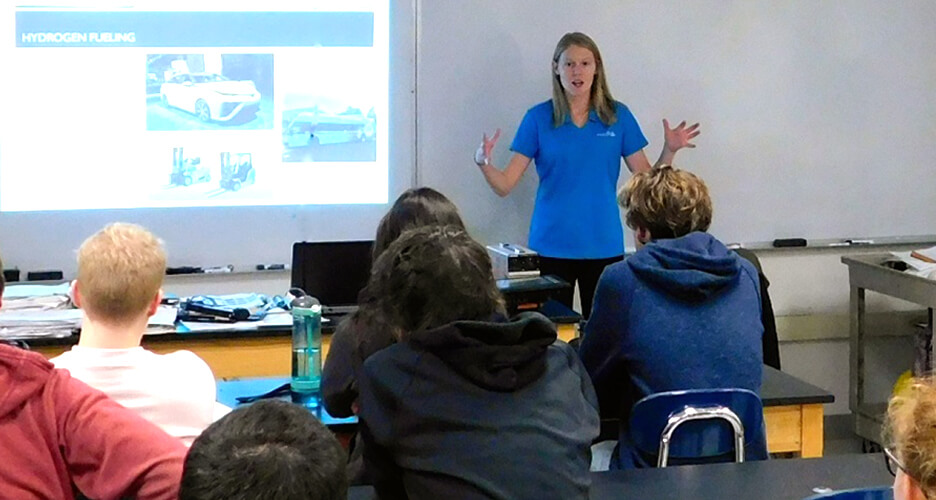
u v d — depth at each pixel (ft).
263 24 14.15
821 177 15.72
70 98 13.76
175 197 14.19
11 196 13.74
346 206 14.60
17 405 4.99
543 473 5.65
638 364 8.00
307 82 14.35
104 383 6.13
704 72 15.19
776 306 15.83
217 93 14.14
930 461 3.68
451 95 14.66
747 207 15.58
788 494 6.60
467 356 5.73
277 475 3.71
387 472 6.04
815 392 9.07
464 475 5.57
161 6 13.87
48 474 5.04
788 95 15.46
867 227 15.97
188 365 6.51
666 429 7.54
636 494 6.59
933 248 14.34
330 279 11.71
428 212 8.44
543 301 11.75
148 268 6.42
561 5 14.71
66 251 13.93
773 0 15.23
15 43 13.55
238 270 14.39
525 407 5.79
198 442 3.95
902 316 15.94
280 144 14.37
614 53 14.93
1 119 13.61
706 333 7.96
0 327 10.44
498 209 15.01
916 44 15.75
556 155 14.24
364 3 14.34
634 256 8.21
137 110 13.96
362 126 14.53
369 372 5.89
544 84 14.84
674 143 14.06
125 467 4.98
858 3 15.48
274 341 11.08
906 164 15.96
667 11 14.97
